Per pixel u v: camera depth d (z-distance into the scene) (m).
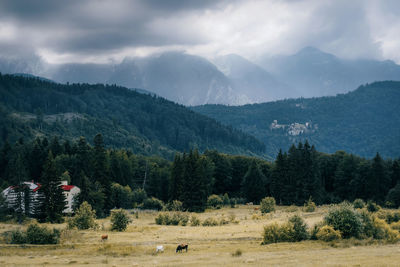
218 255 36.59
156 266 30.39
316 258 31.52
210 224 74.19
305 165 123.81
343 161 131.12
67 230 55.97
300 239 44.72
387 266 26.38
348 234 44.34
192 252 39.84
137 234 58.09
